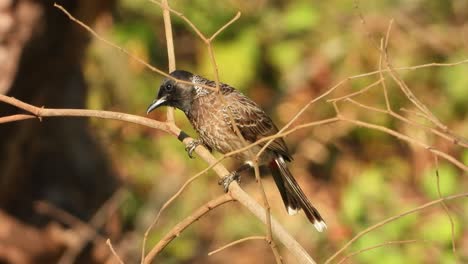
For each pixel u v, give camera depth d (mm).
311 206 9219
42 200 11516
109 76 14555
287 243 6129
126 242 12430
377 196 13305
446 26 15891
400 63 15383
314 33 15945
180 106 8945
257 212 6285
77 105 11883
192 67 15484
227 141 8922
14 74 10055
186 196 14367
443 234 11977
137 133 14711
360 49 15633
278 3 15867
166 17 7441
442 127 6160
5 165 11031
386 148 15320
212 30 15258
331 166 15516
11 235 11000
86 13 10336
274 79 15969
